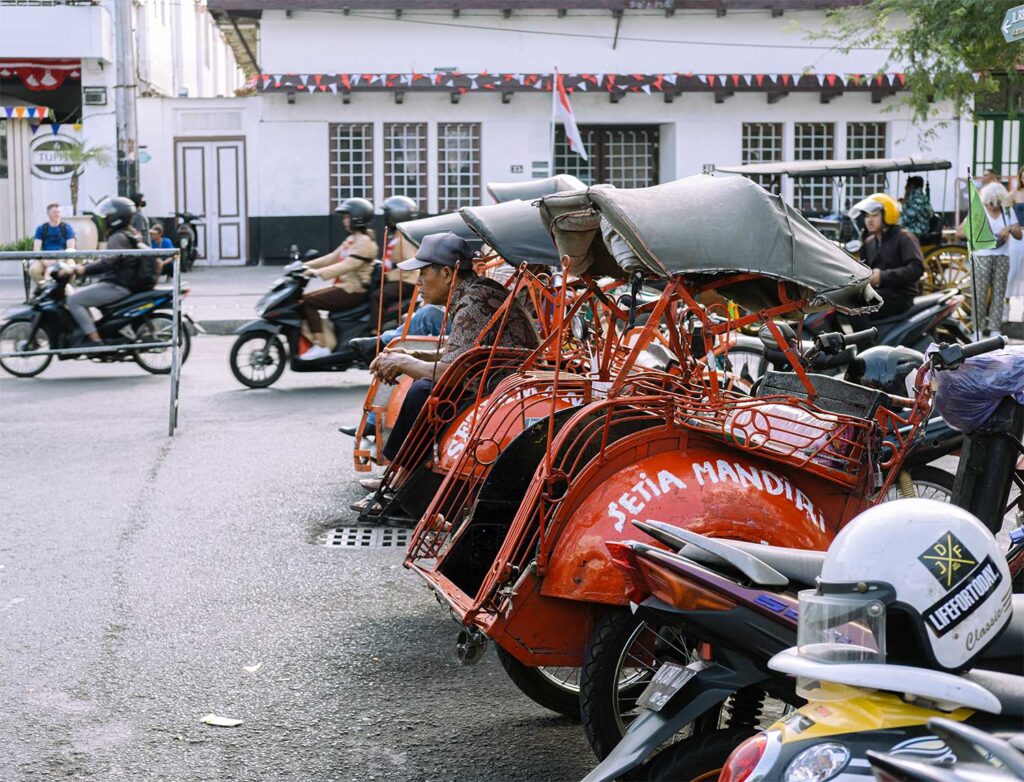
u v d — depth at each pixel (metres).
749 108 28.81
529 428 4.45
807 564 3.29
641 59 28.42
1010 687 2.51
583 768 4.24
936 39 18.02
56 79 29.88
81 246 22.56
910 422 4.59
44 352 11.23
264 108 28.34
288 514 7.67
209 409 11.45
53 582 6.30
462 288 6.03
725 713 4.02
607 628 3.81
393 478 5.97
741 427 4.20
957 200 25.22
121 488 8.34
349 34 27.98
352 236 12.36
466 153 28.69
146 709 4.73
